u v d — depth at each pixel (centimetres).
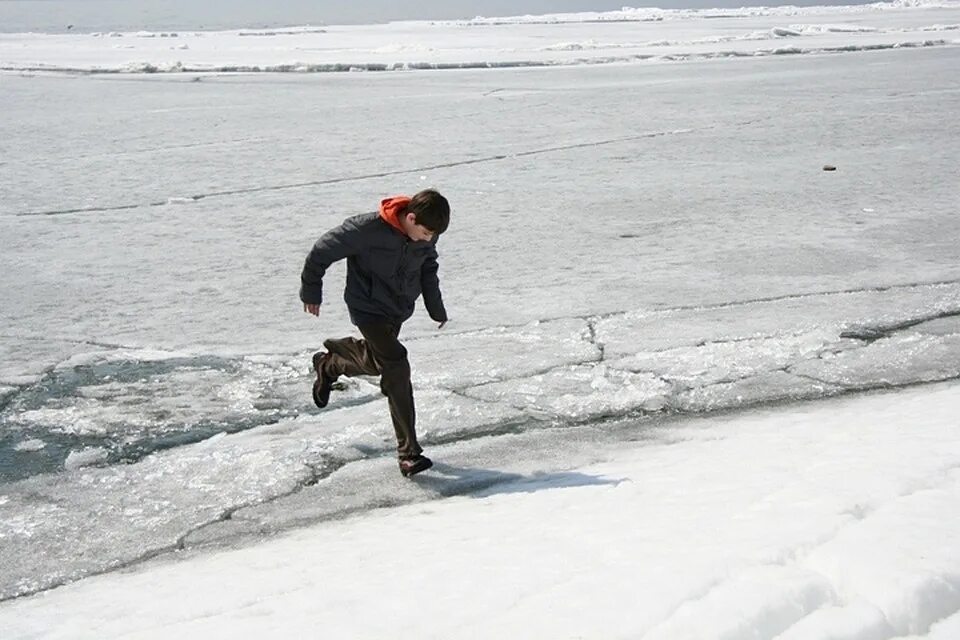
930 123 2231
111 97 3247
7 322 1008
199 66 4581
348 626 363
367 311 641
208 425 764
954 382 815
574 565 399
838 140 2038
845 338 923
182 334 970
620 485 563
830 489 456
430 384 829
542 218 1422
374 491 641
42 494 652
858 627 313
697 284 1097
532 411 773
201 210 1507
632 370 852
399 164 1862
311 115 2652
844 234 1305
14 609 496
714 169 1762
